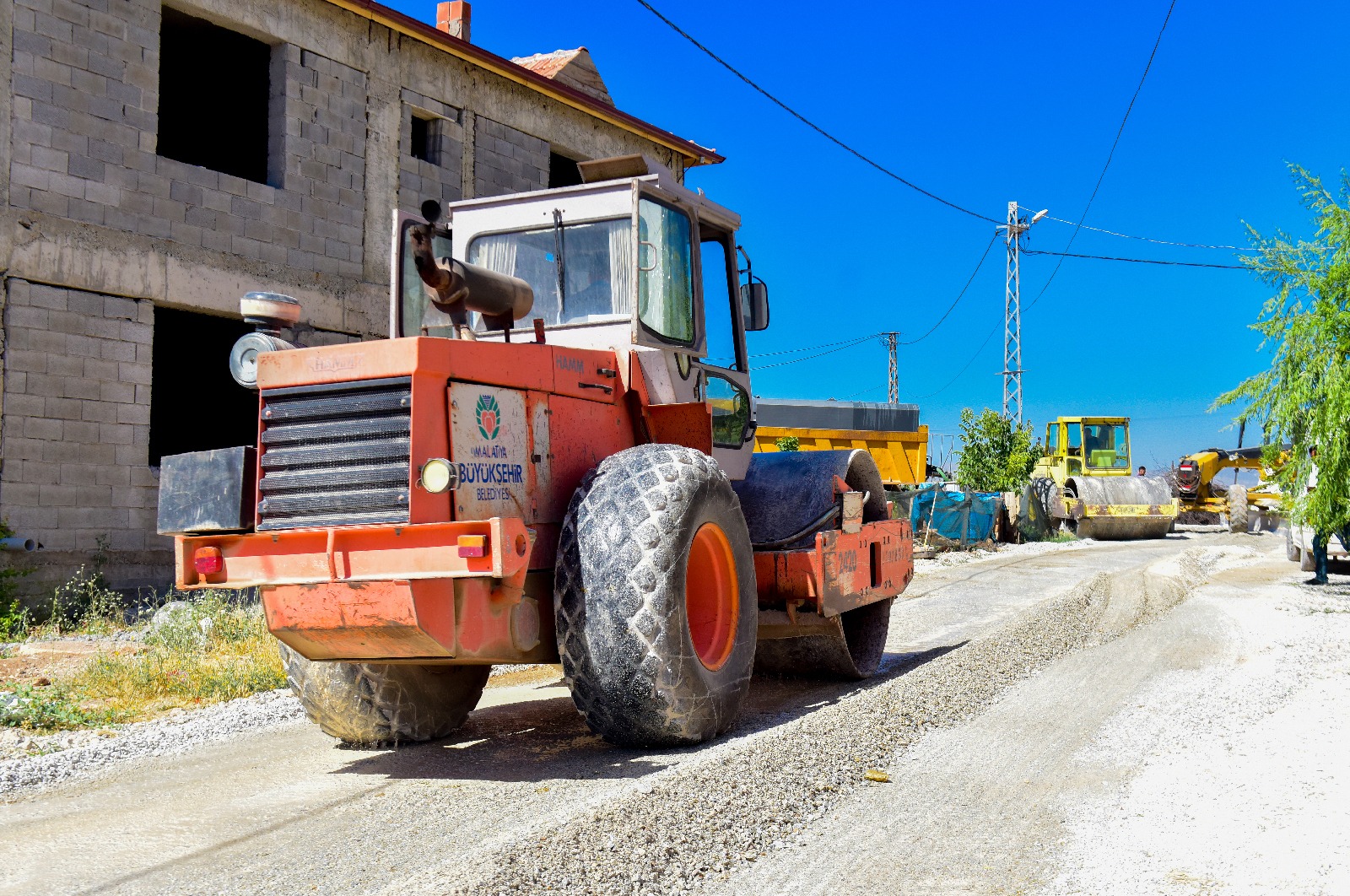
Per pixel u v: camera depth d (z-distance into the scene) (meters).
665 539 4.52
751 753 4.36
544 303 5.62
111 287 10.65
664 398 5.47
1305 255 10.40
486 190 15.16
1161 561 16.67
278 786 4.46
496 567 3.87
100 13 10.70
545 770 4.56
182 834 3.77
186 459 4.32
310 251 12.63
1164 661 7.14
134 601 10.73
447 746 5.19
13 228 9.94
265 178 16.06
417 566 3.96
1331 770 4.26
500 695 6.73
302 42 12.61
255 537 4.19
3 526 9.69
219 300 11.61
